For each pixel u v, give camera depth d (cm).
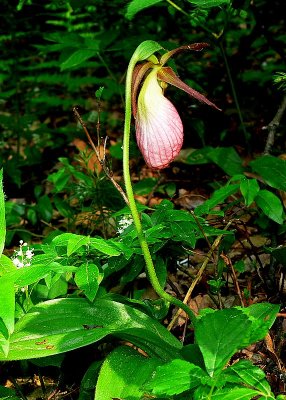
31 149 84
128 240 37
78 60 62
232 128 81
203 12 52
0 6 89
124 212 40
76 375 42
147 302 39
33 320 33
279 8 71
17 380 42
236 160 62
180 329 45
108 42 67
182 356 31
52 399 39
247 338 25
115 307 34
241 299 40
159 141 31
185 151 75
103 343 40
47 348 31
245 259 52
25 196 79
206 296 48
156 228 37
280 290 43
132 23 87
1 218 32
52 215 67
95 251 38
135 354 33
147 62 31
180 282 51
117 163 82
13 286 29
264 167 48
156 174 74
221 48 65
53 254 32
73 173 58
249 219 58
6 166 76
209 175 71
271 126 57
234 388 25
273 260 46
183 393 29
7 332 28
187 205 66
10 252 60
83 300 34
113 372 31
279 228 50
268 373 37
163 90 31
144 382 31
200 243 56
